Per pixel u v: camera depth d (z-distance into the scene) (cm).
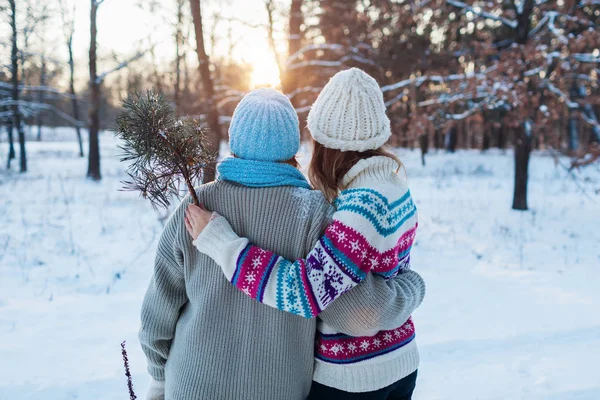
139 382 321
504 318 433
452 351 369
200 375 143
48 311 440
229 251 136
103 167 1966
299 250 140
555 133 1067
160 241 156
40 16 1655
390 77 1151
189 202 151
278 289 132
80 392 308
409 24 1023
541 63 895
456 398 307
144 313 160
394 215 147
